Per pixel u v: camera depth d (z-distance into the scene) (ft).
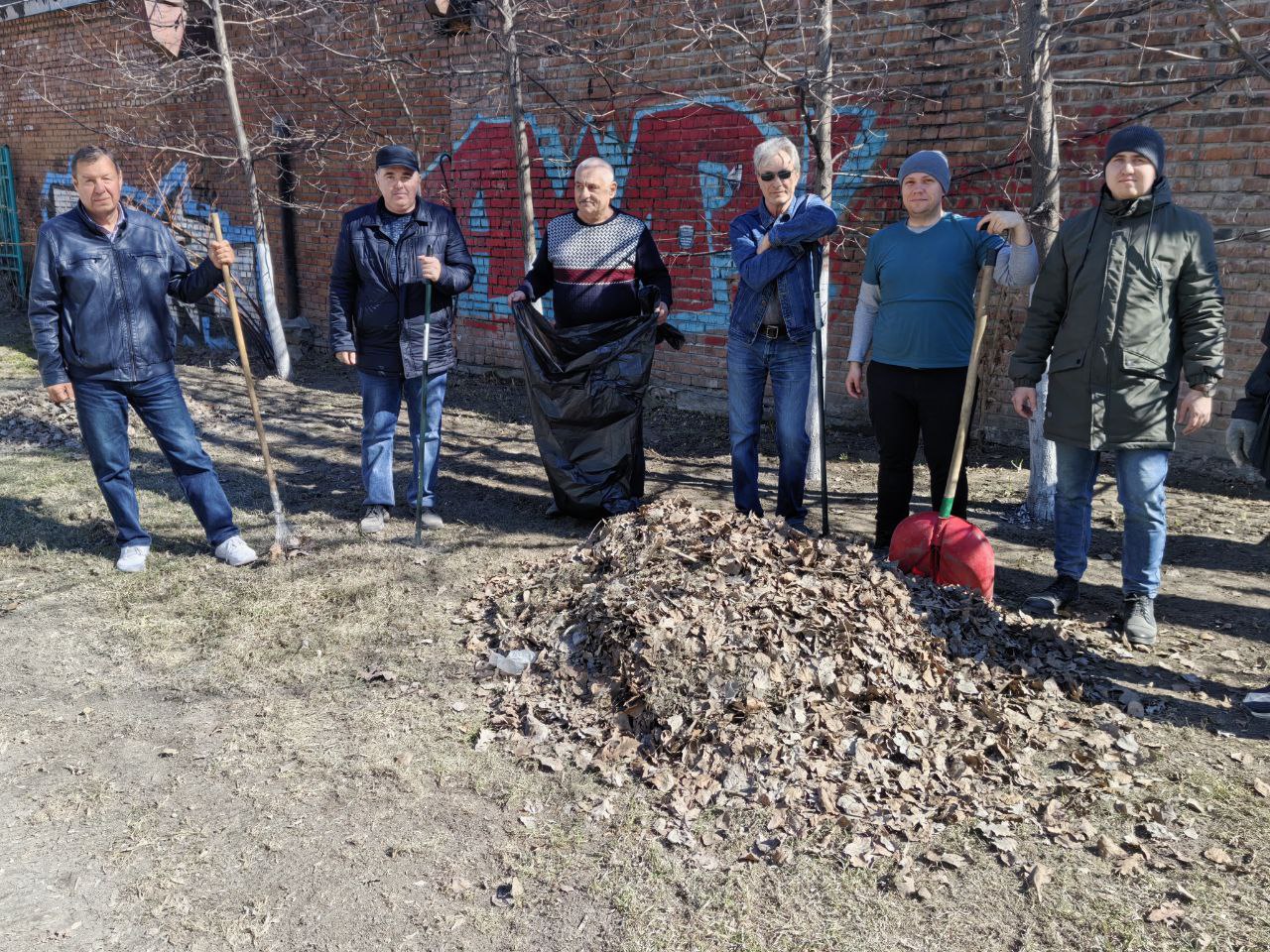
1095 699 11.39
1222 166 18.29
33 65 45.62
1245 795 9.65
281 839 9.37
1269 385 11.39
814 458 20.01
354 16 32.09
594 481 17.52
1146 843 9.01
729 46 24.00
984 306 12.85
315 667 12.66
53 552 16.51
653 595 12.34
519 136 23.77
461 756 10.66
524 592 14.12
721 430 24.64
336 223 35.01
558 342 17.11
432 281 16.61
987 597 13.35
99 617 14.15
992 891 8.46
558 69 27.73
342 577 15.49
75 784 10.27
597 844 9.23
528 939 8.10
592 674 11.83
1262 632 13.07
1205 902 8.23
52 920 8.38
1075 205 20.03
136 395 15.40
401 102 31.99
